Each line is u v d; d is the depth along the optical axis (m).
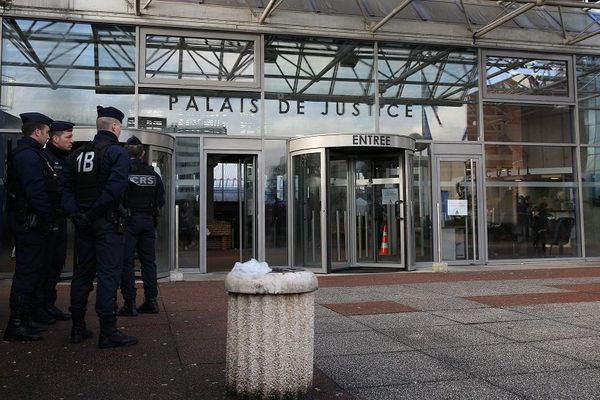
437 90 13.21
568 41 13.70
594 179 14.07
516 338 5.80
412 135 12.98
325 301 8.02
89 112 11.32
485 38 13.31
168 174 11.23
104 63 11.44
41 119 5.71
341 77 12.66
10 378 4.39
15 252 5.70
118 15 11.35
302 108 12.41
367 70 12.82
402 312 7.18
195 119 11.82
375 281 10.24
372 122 12.77
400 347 5.43
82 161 5.27
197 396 3.98
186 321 6.59
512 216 13.45
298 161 11.98
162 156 11.10
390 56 12.97
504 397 4.04
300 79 12.43
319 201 11.62
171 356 5.04
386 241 12.41
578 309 7.39
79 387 4.18
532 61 13.83
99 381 4.32
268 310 3.74
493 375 4.55
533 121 13.78
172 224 11.30
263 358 3.73
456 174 13.16
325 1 12.66
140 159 7.00
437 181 13.01
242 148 11.98
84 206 5.23
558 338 5.80
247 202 12.27
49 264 6.31
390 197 12.41
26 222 5.54
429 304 7.77
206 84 11.86
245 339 3.78
